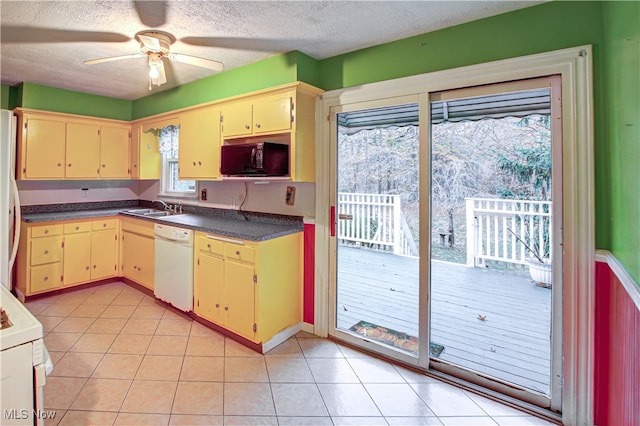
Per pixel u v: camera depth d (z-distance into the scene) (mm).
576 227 1754
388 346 2471
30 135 3387
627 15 1293
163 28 2182
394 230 4715
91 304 3303
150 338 2648
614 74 1504
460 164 3797
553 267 1858
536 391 1939
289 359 2391
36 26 2156
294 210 2916
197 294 2902
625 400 1394
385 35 2246
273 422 1760
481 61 2002
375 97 2408
